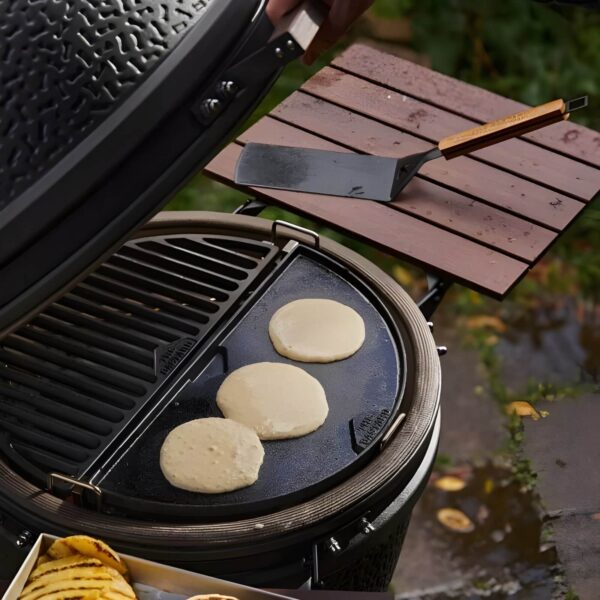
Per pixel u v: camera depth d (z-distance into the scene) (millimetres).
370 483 1422
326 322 1708
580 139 2088
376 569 1634
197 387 1605
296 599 1268
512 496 2375
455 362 2656
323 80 2215
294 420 1539
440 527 2311
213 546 1345
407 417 1531
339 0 1200
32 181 1083
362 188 1904
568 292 2852
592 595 2186
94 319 1663
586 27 3336
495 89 3250
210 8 1119
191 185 3010
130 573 1296
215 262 1801
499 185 1966
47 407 1531
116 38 1104
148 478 1458
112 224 1115
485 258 1809
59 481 1412
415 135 2076
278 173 1917
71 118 1086
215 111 1110
